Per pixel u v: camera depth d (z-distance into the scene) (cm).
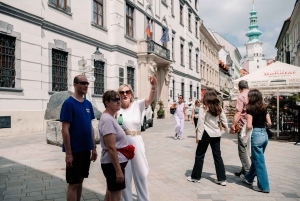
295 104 1038
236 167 624
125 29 1919
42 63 1243
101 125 304
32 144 883
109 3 1803
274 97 1376
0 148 812
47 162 640
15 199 408
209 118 500
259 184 455
